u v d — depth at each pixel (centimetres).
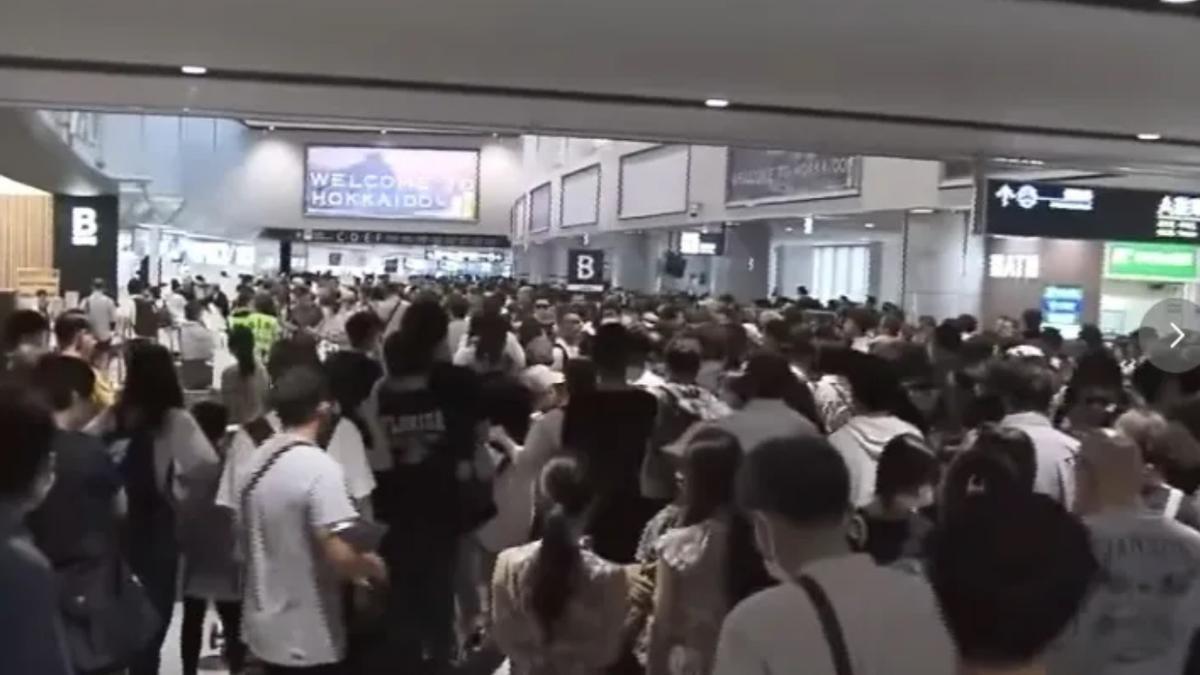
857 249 2980
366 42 780
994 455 320
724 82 888
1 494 281
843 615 231
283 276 3691
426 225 4753
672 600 371
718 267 2831
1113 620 320
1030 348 989
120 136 3241
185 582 573
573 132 1179
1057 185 1336
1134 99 894
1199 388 677
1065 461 500
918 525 378
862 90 902
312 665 435
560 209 3950
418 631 529
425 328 540
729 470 368
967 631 210
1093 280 1847
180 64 872
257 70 891
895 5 645
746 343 813
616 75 873
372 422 539
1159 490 411
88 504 411
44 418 289
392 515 534
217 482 544
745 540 360
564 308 1399
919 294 1986
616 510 508
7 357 652
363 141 4691
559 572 391
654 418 520
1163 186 1563
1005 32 693
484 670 612
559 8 675
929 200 1805
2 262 2661
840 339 874
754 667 232
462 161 4759
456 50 800
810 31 712
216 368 1602
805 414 511
